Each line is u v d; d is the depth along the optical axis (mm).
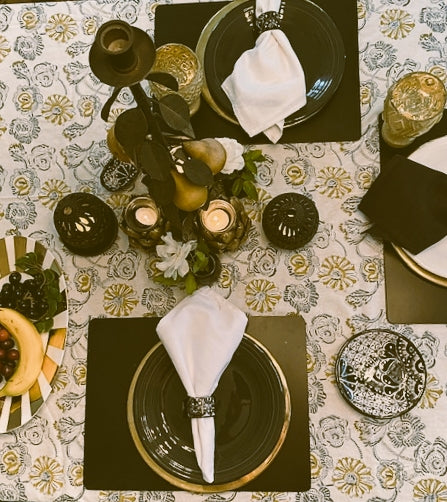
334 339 956
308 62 1021
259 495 922
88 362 976
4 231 1039
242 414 928
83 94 1073
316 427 929
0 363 959
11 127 1073
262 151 1021
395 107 914
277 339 962
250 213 1007
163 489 928
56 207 940
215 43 1030
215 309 932
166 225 921
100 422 956
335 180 1005
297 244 939
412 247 931
